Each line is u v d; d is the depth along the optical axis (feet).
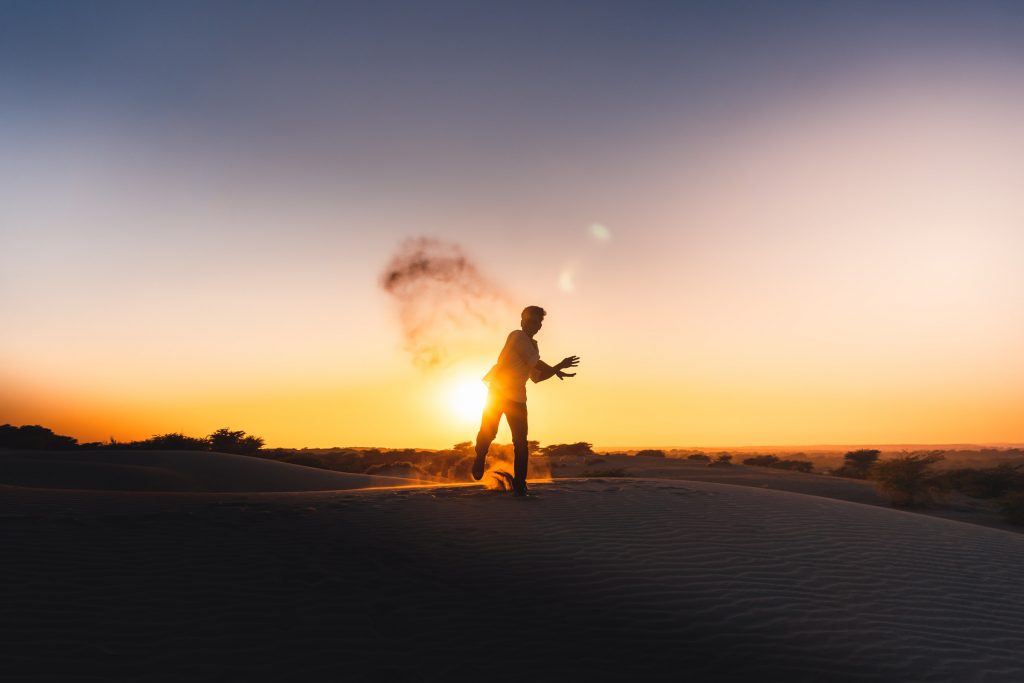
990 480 114.52
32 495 27.94
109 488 79.51
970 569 25.39
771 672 16.69
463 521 26.53
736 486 39.29
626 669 16.47
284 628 17.35
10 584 18.34
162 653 15.76
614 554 23.67
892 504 95.50
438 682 15.39
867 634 18.90
